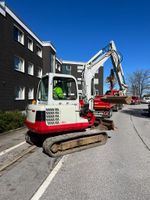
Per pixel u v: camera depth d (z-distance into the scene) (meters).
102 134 8.98
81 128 8.23
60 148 7.43
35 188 5.00
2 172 5.94
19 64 22.66
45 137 8.27
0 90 18.17
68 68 53.25
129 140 9.95
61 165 6.50
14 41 20.95
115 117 19.75
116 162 6.80
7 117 11.74
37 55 28.36
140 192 4.84
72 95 8.18
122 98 10.72
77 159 7.06
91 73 12.37
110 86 14.33
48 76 7.79
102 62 12.85
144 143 9.41
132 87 77.56
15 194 4.72
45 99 7.96
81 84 12.34
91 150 8.12
